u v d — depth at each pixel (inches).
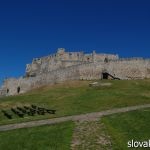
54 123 1990.7
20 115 2380.7
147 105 2514.8
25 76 5442.9
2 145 1595.7
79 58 5615.2
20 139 1663.4
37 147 1528.1
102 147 1489.9
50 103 2915.8
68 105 2733.8
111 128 1785.2
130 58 4362.7
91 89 3501.5
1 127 1988.2
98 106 2593.5
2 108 2871.6
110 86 3550.7
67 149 1471.5
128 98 2851.9
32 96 3385.8
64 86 3966.5
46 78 4635.8
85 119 2053.4
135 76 4303.6
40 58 6008.9
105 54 5600.4
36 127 1905.8
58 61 5610.2
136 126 1823.3
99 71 4340.6
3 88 5403.5
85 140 1592.0
